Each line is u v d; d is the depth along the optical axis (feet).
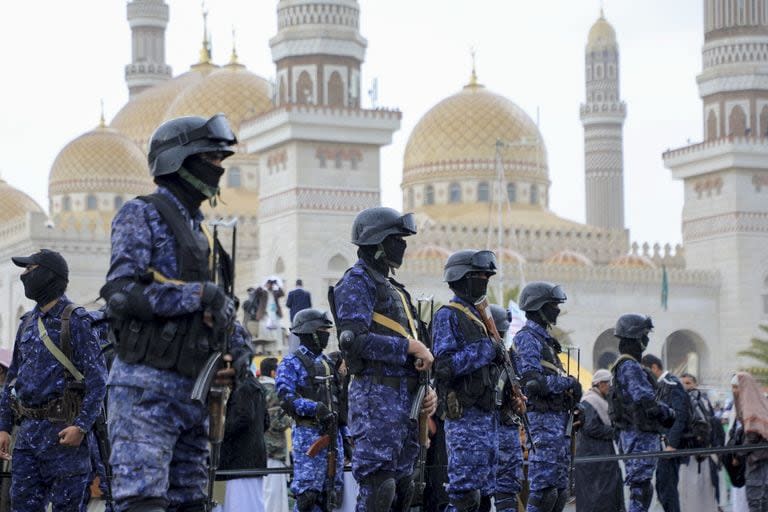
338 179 244.63
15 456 34.40
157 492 23.90
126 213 24.61
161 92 336.70
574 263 274.16
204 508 25.27
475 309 38.55
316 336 44.42
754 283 278.87
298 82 246.27
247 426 46.01
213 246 25.52
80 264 258.57
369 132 244.83
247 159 298.15
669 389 57.00
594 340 264.31
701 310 277.44
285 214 245.86
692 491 57.52
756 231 279.90
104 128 308.19
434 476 43.62
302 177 242.37
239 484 45.88
